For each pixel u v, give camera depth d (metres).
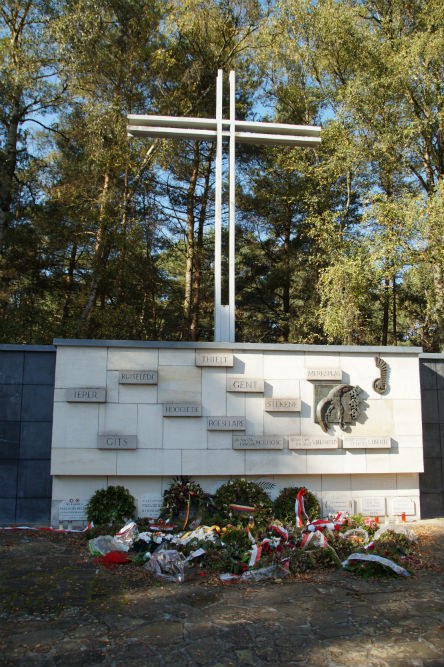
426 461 10.73
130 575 6.75
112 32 18.72
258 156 21.91
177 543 7.59
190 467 9.46
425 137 18.69
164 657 4.51
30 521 9.66
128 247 17.95
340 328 17.25
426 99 17.86
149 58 19.22
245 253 24.30
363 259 17.12
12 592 6.10
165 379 9.64
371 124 18.06
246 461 9.60
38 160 20.23
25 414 9.97
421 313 23.80
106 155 18.03
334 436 9.84
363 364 10.15
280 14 19.61
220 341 10.41
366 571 6.78
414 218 15.69
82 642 4.79
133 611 5.54
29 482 9.79
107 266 18.45
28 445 9.89
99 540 7.80
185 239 22.91
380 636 4.92
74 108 19.19
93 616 5.40
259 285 24.69
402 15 19.39
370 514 9.91
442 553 7.83
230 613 5.49
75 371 9.53
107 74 18.55
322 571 6.95
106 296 20.78
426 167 18.97
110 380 9.55
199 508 9.09
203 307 24.78
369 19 20.48
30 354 10.16
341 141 18.05
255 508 8.94
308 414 9.88
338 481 9.95
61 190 18.42
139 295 20.50
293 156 20.14
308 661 4.43
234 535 7.83
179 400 9.61
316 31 18.88
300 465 9.73
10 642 4.79
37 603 5.75
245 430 9.66
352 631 5.04
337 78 20.17
